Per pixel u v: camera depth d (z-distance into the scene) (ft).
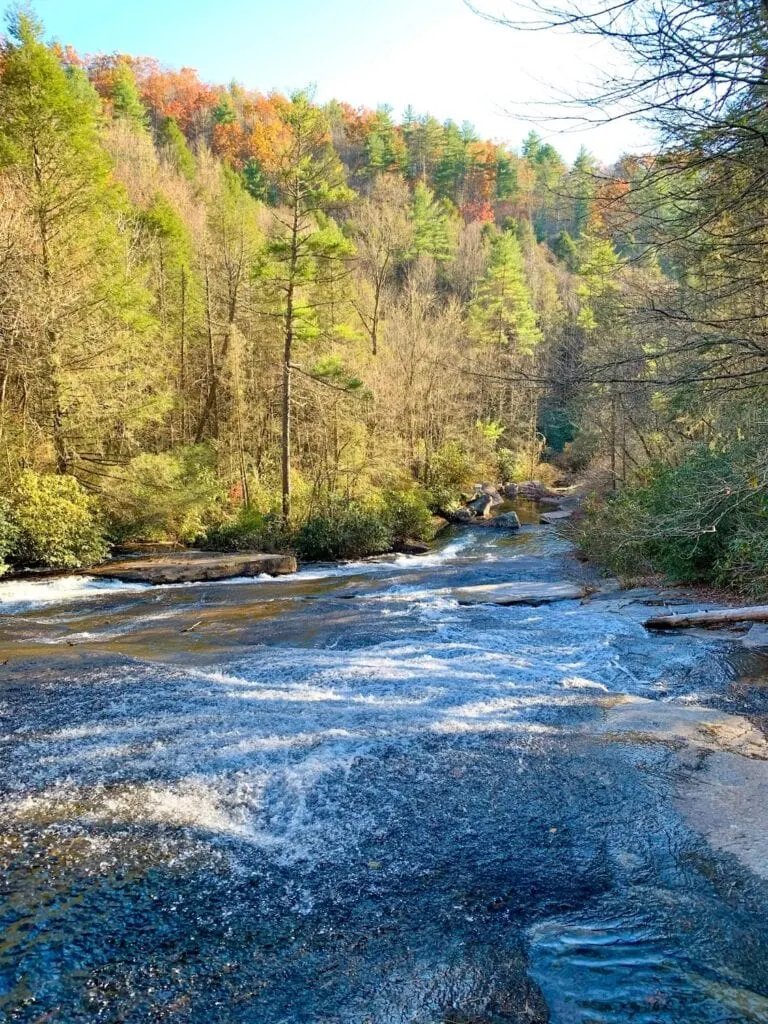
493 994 9.29
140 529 63.46
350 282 116.78
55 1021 8.75
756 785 15.21
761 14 14.53
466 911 11.03
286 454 69.26
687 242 22.68
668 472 46.09
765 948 10.12
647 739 17.95
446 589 43.98
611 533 44.75
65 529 50.57
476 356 111.34
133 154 120.37
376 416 92.12
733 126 15.62
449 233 190.49
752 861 12.23
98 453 66.54
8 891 11.30
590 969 9.71
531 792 15.05
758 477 25.48
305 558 66.74
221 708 19.86
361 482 84.64
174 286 96.89
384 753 16.90
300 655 26.53
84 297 60.64
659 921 10.75
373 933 10.52
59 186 61.00
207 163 148.15
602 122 16.35
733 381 23.86
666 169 18.35
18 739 17.46
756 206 20.70
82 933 10.39
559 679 23.56
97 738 17.56
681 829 13.43
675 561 39.78
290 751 16.85
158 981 9.50
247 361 88.74
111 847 12.67
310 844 12.97
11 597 41.75
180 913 10.93
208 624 33.37
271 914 10.96
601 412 69.46
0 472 54.70
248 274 81.20
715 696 22.00
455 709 20.11
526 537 82.84
